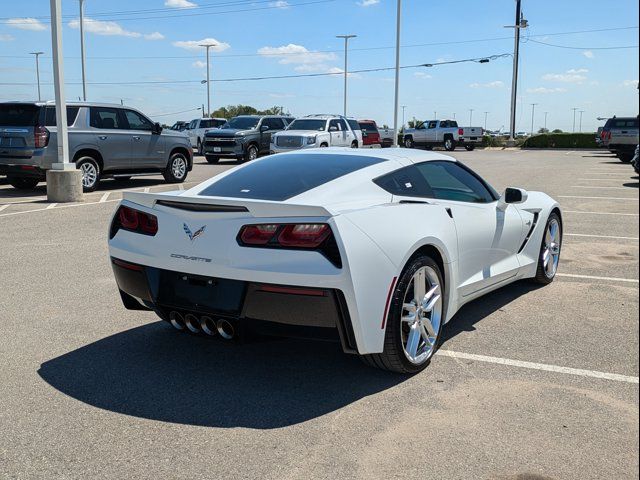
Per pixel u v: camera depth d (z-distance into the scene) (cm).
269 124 2662
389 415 344
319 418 341
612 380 390
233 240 362
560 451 304
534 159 3139
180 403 360
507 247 538
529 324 500
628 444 310
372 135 2792
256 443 314
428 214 425
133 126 1538
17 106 1352
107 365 418
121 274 416
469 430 326
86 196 1362
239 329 368
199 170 2191
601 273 674
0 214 1095
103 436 322
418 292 402
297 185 411
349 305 349
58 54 1232
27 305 554
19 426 332
